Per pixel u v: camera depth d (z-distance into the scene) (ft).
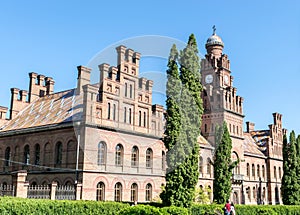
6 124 141.79
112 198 104.63
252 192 179.83
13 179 74.13
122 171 99.60
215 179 106.22
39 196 88.69
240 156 167.43
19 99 148.56
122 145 93.45
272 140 204.64
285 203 132.46
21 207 51.19
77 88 60.70
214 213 74.43
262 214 94.94
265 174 195.72
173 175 56.18
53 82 158.40
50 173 111.24
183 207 54.90
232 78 168.55
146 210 35.68
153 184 117.91
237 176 160.04
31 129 122.62
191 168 56.75
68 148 109.29
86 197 99.14
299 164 136.36
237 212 89.66
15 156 127.85
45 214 55.16
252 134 215.92
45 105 139.33
